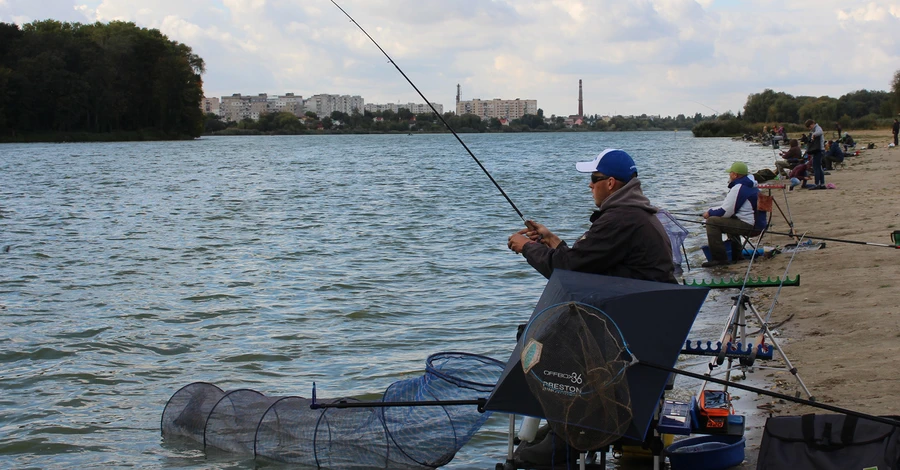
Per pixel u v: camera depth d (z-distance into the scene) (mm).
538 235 5137
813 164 20328
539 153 67062
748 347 5086
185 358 7641
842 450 3883
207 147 85312
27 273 12062
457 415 5262
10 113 88750
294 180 33906
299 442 5375
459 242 14758
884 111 87938
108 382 6973
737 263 11109
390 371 7066
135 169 43250
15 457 5449
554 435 4457
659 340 3795
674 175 32656
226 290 10594
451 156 61500
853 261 10211
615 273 4438
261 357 7609
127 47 98438
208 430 5605
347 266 12297
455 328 8508
